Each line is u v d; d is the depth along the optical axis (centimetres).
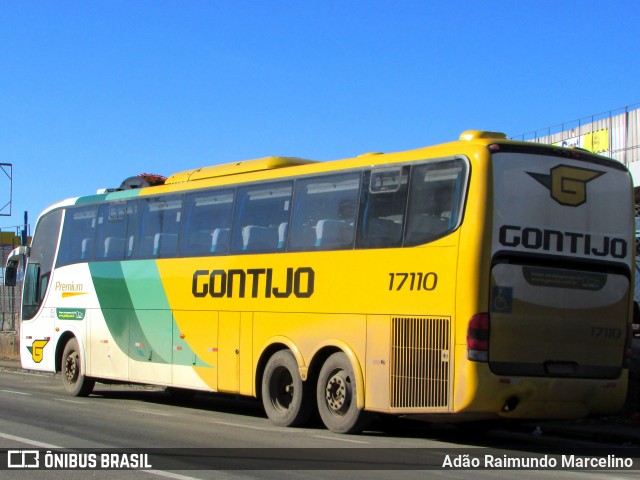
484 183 1053
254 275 1373
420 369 1087
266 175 1391
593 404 1120
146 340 1593
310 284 1269
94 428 1262
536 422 1394
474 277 1038
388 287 1146
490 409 1037
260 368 1352
